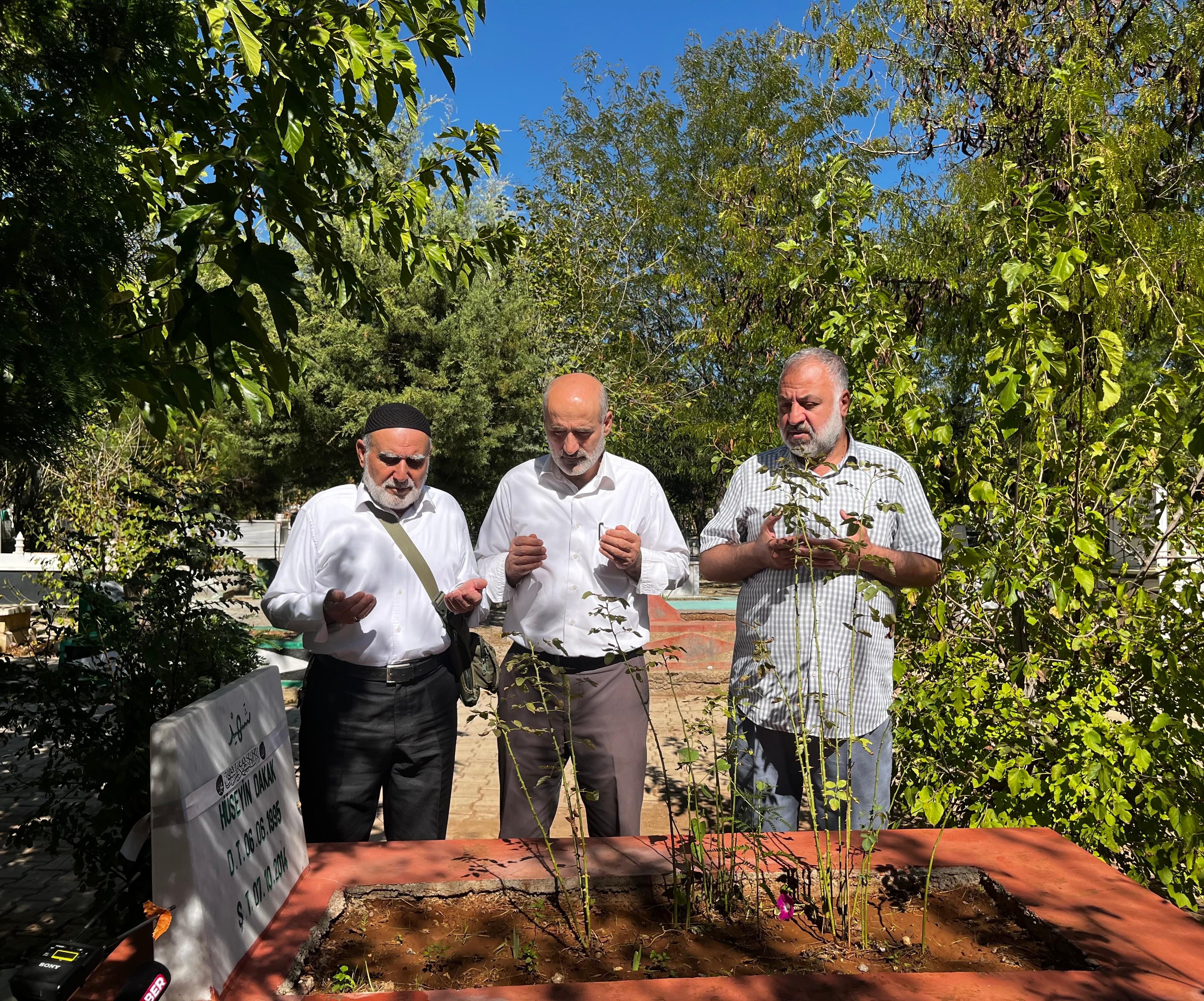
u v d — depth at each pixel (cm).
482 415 1412
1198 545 328
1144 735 279
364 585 298
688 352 1586
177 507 355
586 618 295
